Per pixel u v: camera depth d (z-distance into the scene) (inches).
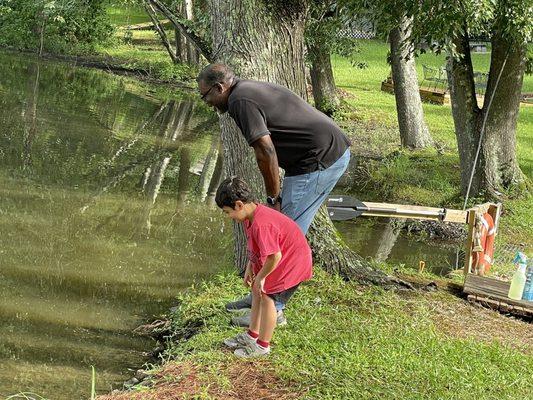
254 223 213.6
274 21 283.1
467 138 517.0
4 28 1144.8
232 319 254.1
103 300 311.0
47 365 249.9
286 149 234.7
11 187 464.8
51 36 1145.4
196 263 361.7
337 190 546.3
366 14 464.4
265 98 227.3
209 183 524.1
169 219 433.4
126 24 1583.4
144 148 609.3
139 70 1050.7
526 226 465.1
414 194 539.2
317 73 841.5
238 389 211.2
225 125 288.2
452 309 288.0
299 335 243.0
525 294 297.1
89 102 789.2
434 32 410.0
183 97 892.0
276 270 219.1
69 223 408.2
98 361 255.8
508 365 242.2
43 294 311.6
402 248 434.0
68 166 529.0
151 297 316.8
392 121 828.6
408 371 228.8
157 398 206.2
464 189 522.0
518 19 424.5
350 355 232.8
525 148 704.4
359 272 302.4
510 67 503.8
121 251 372.5
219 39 287.7
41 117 684.1
